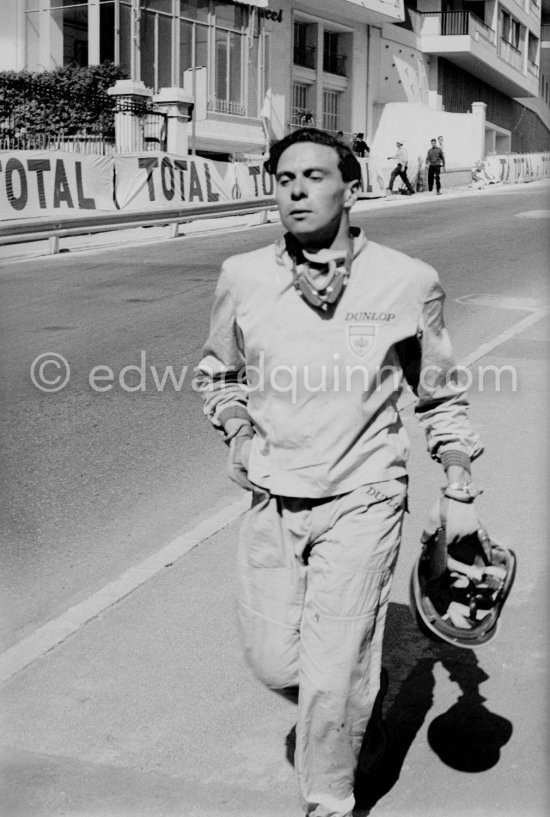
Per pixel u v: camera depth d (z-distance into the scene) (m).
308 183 3.09
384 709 4.13
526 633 4.68
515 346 10.51
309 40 43.81
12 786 3.72
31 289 15.23
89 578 5.52
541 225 22.58
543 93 84.12
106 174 23.25
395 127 49.16
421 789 3.62
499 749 3.83
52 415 8.70
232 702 4.24
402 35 50.44
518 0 66.06
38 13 32.44
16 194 21.34
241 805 3.59
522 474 6.77
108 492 6.83
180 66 33.75
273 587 3.29
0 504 6.62
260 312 3.20
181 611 5.05
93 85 29.52
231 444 3.40
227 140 35.22
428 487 6.63
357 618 3.12
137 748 3.94
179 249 20.33
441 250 18.41
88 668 4.54
